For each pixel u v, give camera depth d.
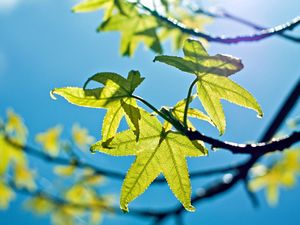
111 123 0.57
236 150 0.58
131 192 0.58
